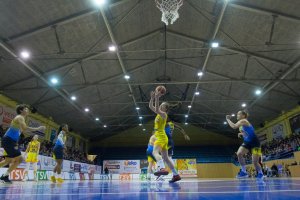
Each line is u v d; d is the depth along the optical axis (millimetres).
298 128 23141
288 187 3523
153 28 15633
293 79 17453
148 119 37469
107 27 13383
